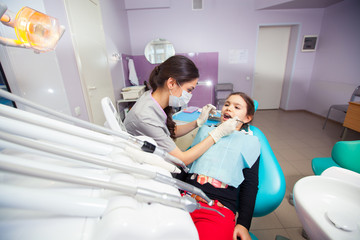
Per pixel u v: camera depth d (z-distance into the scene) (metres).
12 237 0.27
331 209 0.60
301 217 0.59
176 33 3.75
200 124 1.19
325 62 3.75
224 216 0.72
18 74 0.97
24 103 0.37
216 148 0.92
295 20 3.79
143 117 0.84
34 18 0.51
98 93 2.09
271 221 1.35
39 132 0.37
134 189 0.34
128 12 3.60
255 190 0.83
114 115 0.58
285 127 3.32
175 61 0.84
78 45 1.67
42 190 0.28
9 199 0.25
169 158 0.56
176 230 0.33
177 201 0.37
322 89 3.85
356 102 2.29
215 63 3.95
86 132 0.46
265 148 1.08
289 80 4.23
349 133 2.90
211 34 3.78
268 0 3.42
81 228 0.30
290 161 2.16
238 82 4.15
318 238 0.53
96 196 0.35
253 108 1.06
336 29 3.46
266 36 4.08
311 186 0.67
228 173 0.83
